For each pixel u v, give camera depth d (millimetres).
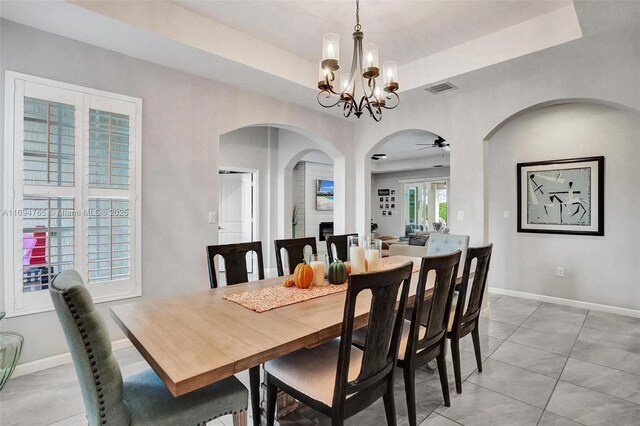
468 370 2600
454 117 4070
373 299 1406
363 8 2689
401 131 4664
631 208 3879
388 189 11242
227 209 6887
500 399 2199
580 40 2762
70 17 2383
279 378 1662
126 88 2975
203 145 3496
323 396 1451
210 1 2650
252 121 3902
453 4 2660
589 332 3363
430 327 1899
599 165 4062
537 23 2914
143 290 3078
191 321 1566
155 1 2605
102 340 1171
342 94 2314
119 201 2922
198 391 1434
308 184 8242
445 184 11109
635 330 3412
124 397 1372
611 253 4016
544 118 4516
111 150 2871
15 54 2451
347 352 1355
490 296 4785
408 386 1803
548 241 4496
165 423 1298
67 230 2652
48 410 2061
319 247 8391
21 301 2463
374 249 2365
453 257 1900
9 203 2418
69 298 1112
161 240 3197
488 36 3195
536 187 4574
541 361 2740
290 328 1472
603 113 4062
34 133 2514
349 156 5168
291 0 2598
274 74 3412
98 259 2805
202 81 3480
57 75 2627
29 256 2492
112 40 2711
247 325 1510
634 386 2348
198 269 3457
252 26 3018
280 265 2859
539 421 1971
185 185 3361
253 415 1961
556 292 4430
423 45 3383
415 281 2416
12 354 2193
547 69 3318
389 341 1550
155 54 2957
